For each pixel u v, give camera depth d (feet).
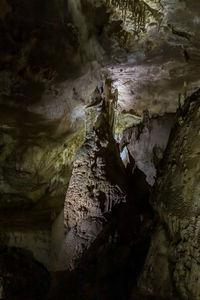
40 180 27.99
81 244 15.30
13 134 24.36
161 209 11.51
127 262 13.30
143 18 14.02
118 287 12.61
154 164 22.65
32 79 17.65
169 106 23.02
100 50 16.44
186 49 16.17
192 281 9.57
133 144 23.43
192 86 20.75
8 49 15.20
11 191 26.94
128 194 17.06
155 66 18.24
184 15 13.48
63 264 15.71
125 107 23.89
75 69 17.40
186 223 10.11
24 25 14.26
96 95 19.94
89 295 13.25
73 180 16.75
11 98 19.69
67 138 26.13
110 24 14.65
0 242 19.48
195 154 11.18
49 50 15.53
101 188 16.25
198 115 12.00
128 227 15.15
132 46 16.03
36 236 19.63
